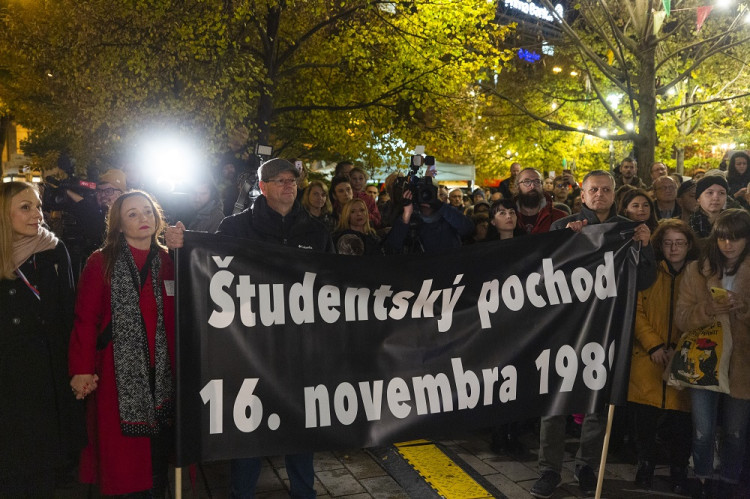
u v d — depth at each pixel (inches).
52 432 129.0
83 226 221.6
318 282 133.9
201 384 126.2
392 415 136.3
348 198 270.8
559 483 171.8
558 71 870.4
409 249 183.2
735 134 1005.2
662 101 905.5
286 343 131.1
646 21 465.7
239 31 463.5
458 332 140.7
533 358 144.1
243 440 127.7
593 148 1082.1
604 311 148.0
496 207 207.2
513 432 196.9
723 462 162.2
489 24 563.8
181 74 408.2
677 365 160.9
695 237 172.2
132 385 131.8
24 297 128.3
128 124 409.7
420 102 541.6
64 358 133.4
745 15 492.1
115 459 132.5
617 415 193.9
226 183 256.7
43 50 439.8
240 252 129.8
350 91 556.1
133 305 134.3
